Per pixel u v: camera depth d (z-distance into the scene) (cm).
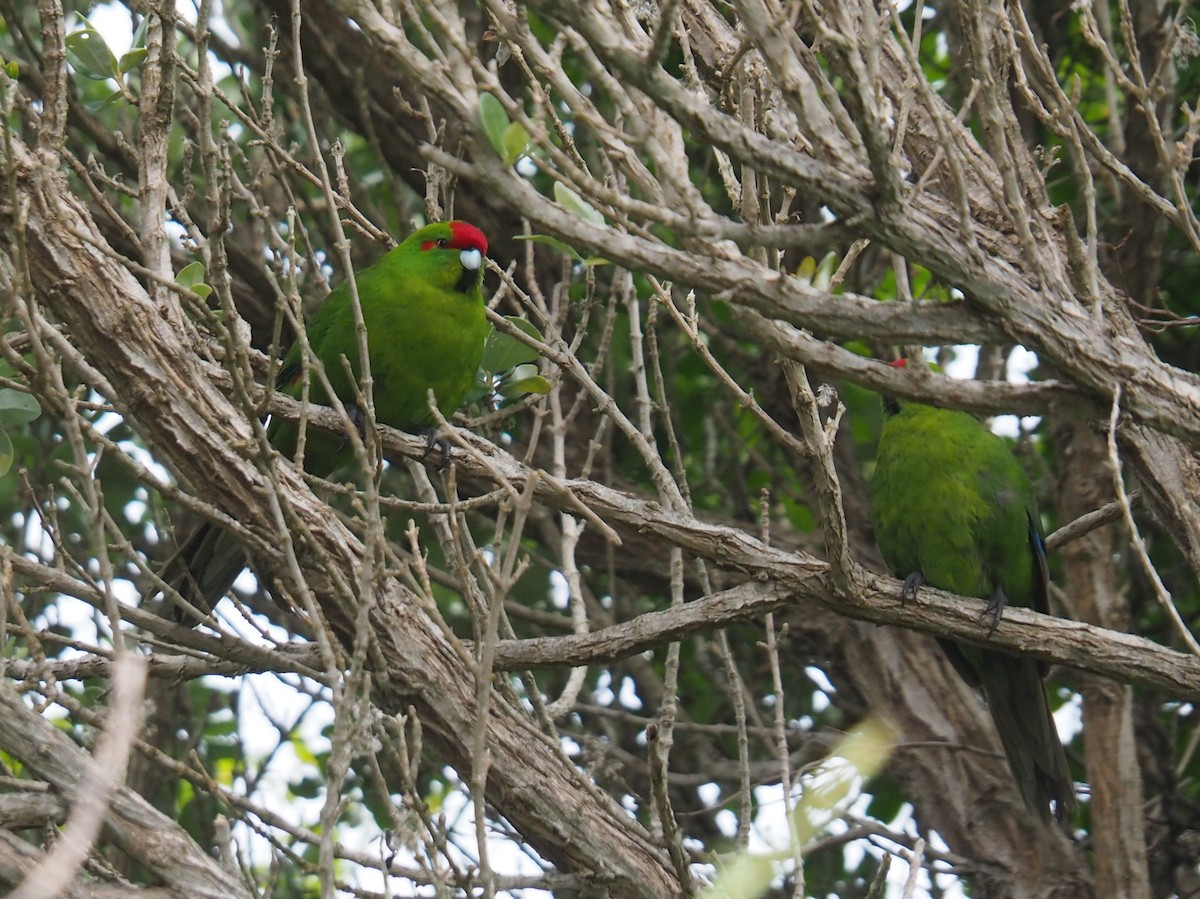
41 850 620
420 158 1354
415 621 824
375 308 1041
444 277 1044
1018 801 1180
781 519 1377
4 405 845
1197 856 1135
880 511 1105
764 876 733
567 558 1016
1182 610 1312
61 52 772
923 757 1217
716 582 1305
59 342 749
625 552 1318
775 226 623
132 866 959
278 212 1317
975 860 1165
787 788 804
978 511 1059
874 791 1284
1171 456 866
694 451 1452
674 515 830
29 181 749
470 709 830
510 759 838
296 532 770
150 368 765
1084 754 1199
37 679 663
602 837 845
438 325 1041
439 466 949
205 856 615
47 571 812
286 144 1351
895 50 950
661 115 641
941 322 671
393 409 1080
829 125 637
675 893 847
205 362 825
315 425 847
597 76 589
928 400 689
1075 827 1302
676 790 1257
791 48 641
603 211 661
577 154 730
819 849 1051
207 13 722
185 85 1230
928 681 1250
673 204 628
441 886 620
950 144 648
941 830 1191
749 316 658
